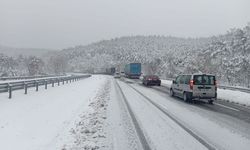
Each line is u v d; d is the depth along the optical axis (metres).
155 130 11.01
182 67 82.62
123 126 11.69
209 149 8.48
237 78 55.06
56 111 15.09
